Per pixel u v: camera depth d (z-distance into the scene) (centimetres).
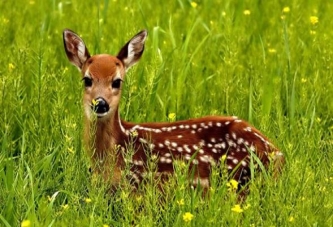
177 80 1559
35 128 1415
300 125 1450
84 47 1376
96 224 1195
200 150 1339
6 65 1628
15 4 1991
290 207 1204
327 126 1539
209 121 1367
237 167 1301
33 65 1623
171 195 1277
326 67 1642
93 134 1311
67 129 1345
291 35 1781
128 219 1207
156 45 1620
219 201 1218
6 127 1379
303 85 1580
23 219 1224
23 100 1507
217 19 1933
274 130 1452
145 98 1495
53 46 1769
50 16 1873
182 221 1189
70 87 1559
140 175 1327
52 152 1362
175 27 1850
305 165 1295
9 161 1317
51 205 1221
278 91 1577
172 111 1550
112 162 1312
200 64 1678
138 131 1352
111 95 1319
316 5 1991
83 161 1328
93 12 1925
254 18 1914
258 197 1222
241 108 1532
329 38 1770
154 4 2003
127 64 1381
